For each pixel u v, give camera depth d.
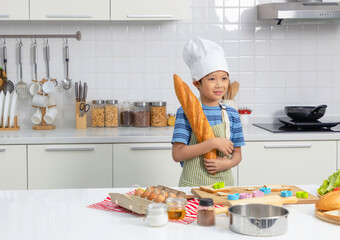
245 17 3.30
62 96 3.28
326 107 3.10
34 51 3.23
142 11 2.93
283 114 3.37
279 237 1.03
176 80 1.86
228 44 3.31
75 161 2.70
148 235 1.04
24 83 3.23
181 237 1.03
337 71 3.37
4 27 3.23
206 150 1.81
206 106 1.98
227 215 1.21
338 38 3.35
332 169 2.77
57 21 3.19
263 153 2.74
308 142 2.75
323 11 2.95
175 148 1.91
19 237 1.03
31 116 3.26
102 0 2.91
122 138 2.69
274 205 1.12
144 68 3.30
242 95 3.35
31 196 1.41
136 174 2.72
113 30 3.28
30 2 2.88
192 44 1.97
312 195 1.38
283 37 3.33
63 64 3.27
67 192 1.46
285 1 3.30
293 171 2.76
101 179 2.72
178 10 2.94
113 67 3.29
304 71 3.36
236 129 2.01
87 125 3.29
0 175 2.68
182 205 1.17
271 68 3.34
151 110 3.21
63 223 1.14
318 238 1.02
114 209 1.26
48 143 2.68
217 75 1.90
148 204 1.17
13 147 2.67
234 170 2.74
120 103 3.31
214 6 3.29
